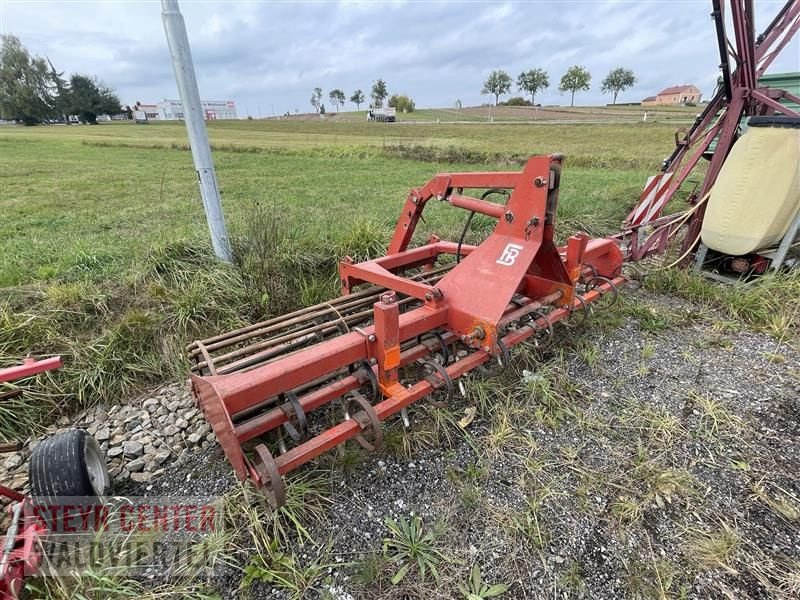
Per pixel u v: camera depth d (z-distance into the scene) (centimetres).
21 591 191
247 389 198
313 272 488
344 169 1510
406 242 400
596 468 253
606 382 332
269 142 2891
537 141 2489
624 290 496
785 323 400
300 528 215
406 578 196
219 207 450
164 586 193
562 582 192
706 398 311
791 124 406
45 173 1433
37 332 346
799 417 291
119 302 401
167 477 258
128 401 329
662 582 191
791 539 210
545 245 298
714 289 463
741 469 251
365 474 250
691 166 510
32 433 298
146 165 1691
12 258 497
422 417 289
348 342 235
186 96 401
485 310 264
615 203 821
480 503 231
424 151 1884
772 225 431
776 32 510
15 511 192
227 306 412
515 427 285
